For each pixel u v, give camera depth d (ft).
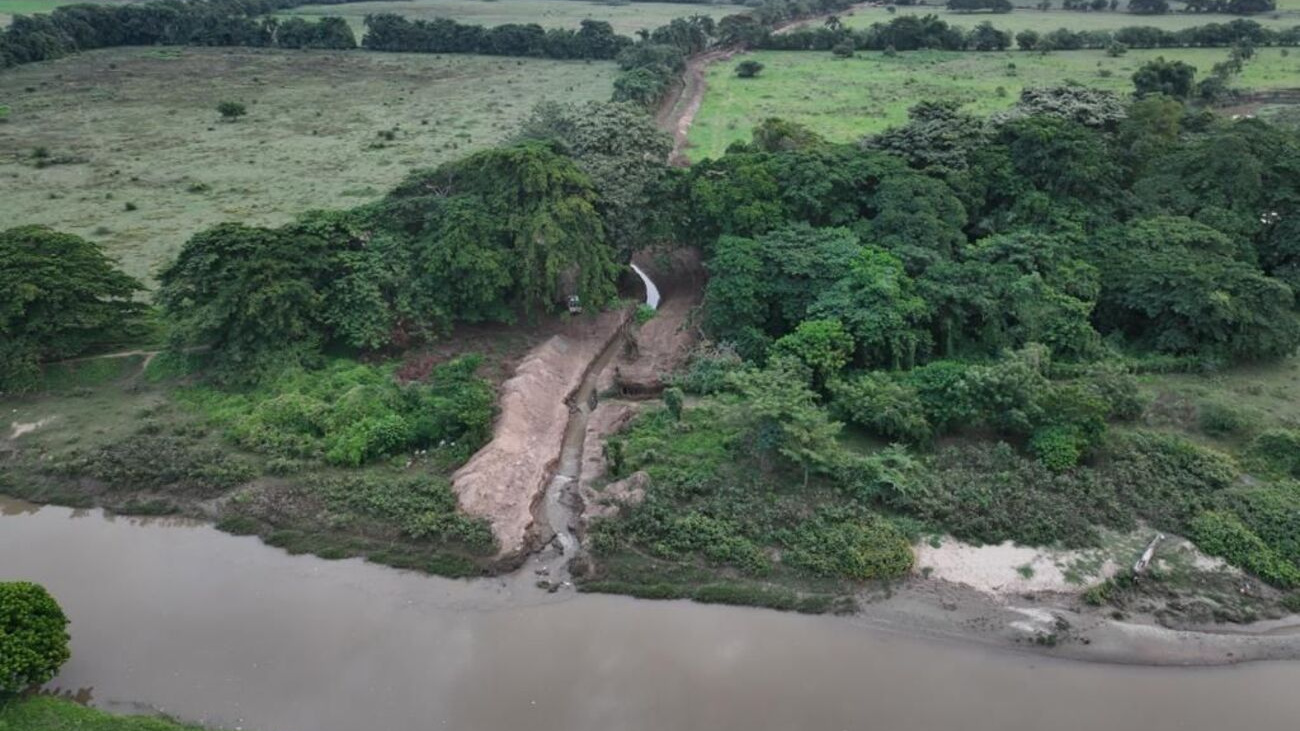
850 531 96.63
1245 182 152.97
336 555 96.27
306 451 111.34
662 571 93.71
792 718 76.84
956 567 93.45
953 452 109.29
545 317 149.69
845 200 150.41
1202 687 80.84
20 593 77.36
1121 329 140.15
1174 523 98.68
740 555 94.43
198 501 104.94
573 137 173.47
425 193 149.07
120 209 193.98
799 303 131.34
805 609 88.79
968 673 81.82
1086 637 85.66
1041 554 94.94
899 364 123.13
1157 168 163.73
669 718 76.64
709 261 150.00
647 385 129.18
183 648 83.61
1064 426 109.09
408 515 100.32
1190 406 119.24
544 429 119.24
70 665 81.00
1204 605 88.84
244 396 123.54
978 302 125.70
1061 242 144.56
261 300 122.93
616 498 102.37
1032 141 156.66
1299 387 126.52
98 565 95.35
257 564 95.30
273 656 82.84
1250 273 132.77
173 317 129.29
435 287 136.36
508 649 84.07
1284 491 102.42
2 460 111.65
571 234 138.62
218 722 75.41
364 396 119.24
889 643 84.99
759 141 185.98
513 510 101.60
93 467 108.99
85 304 128.47
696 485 104.37
